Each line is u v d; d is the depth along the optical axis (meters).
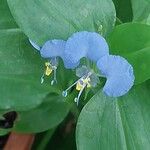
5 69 0.19
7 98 0.19
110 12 0.18
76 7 0.18
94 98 0.18
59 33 0.18
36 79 0.19
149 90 0.19
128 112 0.19
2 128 0.22
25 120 0.22
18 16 0.17
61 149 0.25
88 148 0.18
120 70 0.17
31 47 0.19
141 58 0.18
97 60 0.17
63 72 0.19
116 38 0.18
